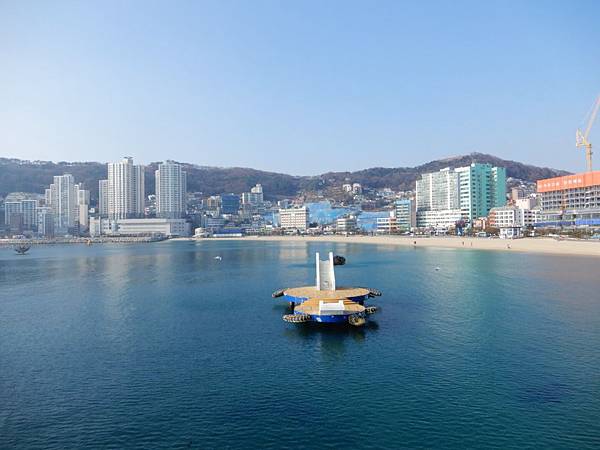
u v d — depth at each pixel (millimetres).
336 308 68312
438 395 41312
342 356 52594
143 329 66438
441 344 56312
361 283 107188
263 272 141625
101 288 108438
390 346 56031
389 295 89500
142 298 93062
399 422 36594
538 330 61688
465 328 63406
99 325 69375
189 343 58719
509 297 85438
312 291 83875
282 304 84688
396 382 44438
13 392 43688
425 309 76062
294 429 35781
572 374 45688
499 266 138625
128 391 43406
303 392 42469
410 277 117688
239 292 99750
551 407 38719
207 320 71688
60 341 60656
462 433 34812
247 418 37656
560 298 83500
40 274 142125
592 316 69125
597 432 34719
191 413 38719
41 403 41156
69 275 138125
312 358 52062
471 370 47219
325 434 35000
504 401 39906
